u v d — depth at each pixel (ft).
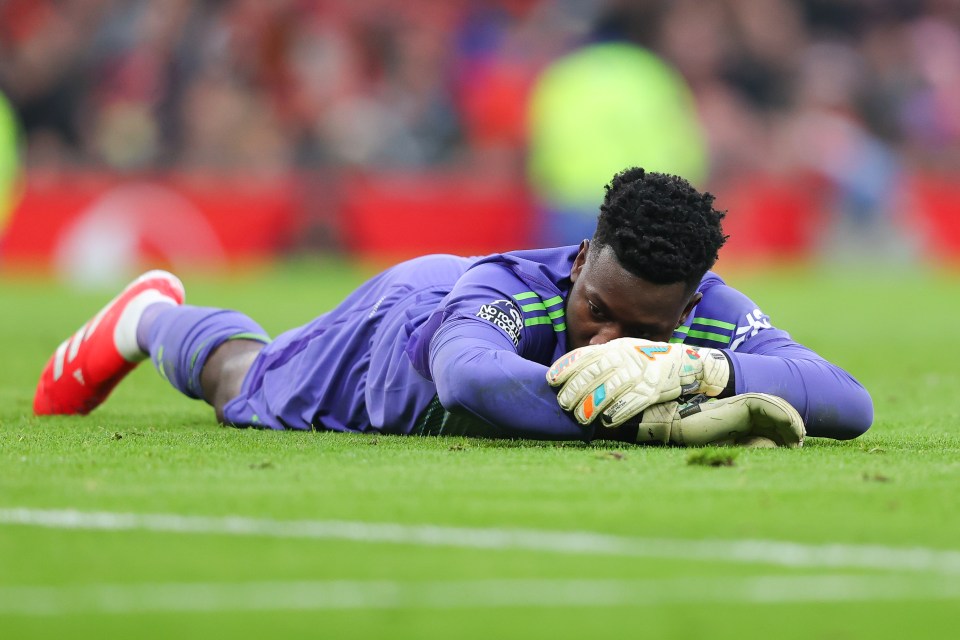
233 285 222.48
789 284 248.93
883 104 306.35
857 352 127.44
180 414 70.28
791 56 302.25
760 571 30.14
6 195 244.63
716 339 52.60
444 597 28.04
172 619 26.55
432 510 36.09
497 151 278.67
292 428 58.39
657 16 294.05
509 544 32.35
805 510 36.27
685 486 39.70
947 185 290.15
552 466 43.55
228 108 275.39
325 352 58.08
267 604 27.50
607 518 35.19
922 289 240.73
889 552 31.81
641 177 47.75
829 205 287.69
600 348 47.29
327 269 258.98
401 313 55.52
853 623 26.73
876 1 315.37
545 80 276.82
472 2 296.92
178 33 279.28
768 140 293.64
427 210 263.70
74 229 244.63
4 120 244.42
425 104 283.59
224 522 34.50
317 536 33.06
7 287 230.68
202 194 250.16
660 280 47.19
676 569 30.25
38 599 27.84
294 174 264.52
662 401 47.73
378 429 55.42
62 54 274.98
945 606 27.78
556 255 52.06
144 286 67.87
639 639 25.67
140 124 274.77
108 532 33.37
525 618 26.73
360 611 27.09
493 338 49.52
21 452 47.62
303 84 281.54
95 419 66.28
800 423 48.06
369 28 287.28
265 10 280.72
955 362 116.26
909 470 43.14
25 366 105.91
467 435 52.70
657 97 261.65
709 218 47.39
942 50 318.45
